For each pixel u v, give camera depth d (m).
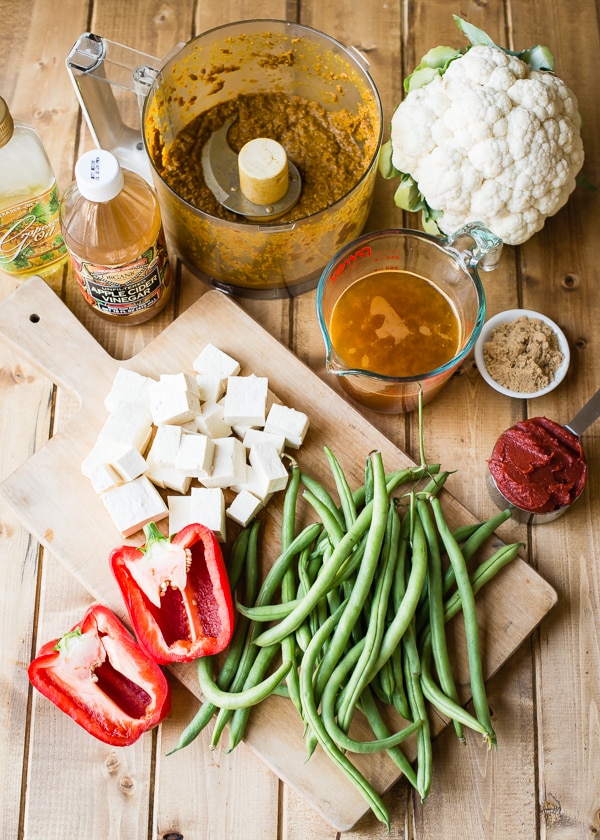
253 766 0.90
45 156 0.94
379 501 0.85
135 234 0.88
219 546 0.89
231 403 0.92
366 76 0.96
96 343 0.97
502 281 1.02
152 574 0.87
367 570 0.84
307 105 1.03
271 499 0.93
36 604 0.94
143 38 1.07
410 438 0.98
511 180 0.93
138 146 1.02
